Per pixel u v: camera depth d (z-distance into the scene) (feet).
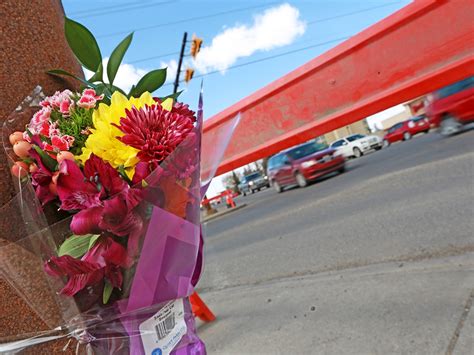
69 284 2.10
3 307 2.42
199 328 9.16
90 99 2.35
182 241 2.31
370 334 6.77
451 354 5.71
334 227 13.64
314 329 7.50
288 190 24.97
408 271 8.61
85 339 2.28
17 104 2.51
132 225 2.08
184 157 2.22
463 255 8.50
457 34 4.48
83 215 1.99
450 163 15.26
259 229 17.08
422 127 32.83
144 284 2.21
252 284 11.09
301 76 5.27
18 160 2.32
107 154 2.14
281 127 5.38
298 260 11.83
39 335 2.32
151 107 2.23
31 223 2.09
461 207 11.00
